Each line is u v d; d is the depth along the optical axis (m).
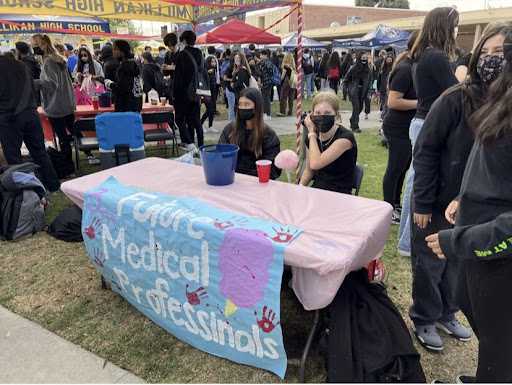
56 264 3.02
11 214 3.38
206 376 1.92
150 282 2.11
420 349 2.13
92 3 5.37
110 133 4.31
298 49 4.43
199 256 1.84
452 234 1.35
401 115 3.23
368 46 15.70
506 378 1.32
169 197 2.13
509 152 1.16
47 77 4.71
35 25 7.43
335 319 1.70
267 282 1.64
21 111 3.93
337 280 1.52
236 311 1.79
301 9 4.33
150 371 1.95
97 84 6.62
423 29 2.57
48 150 4.93
